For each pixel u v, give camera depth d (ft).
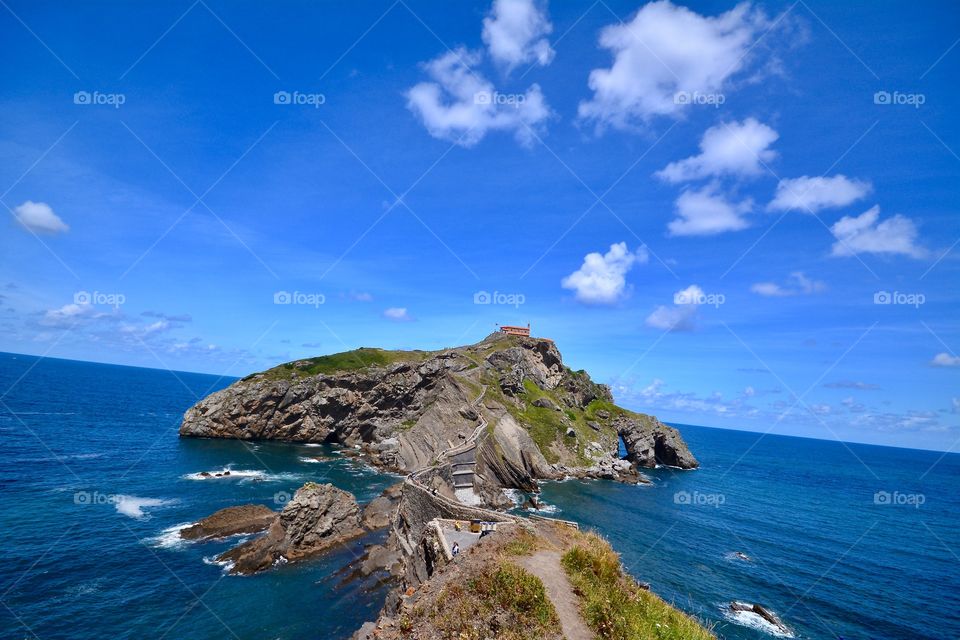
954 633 131.03
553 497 252.62
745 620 126.82
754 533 220.02
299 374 379.76
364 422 369.71
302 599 119.96
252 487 224.74
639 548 181.78
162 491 206.90
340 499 170.30
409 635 45.44
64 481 209.87
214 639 101.14
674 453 435.12
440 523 98.89
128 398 582.76
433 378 394.93
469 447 256.52
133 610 110.32
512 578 47.32
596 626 43.91
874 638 124.16
